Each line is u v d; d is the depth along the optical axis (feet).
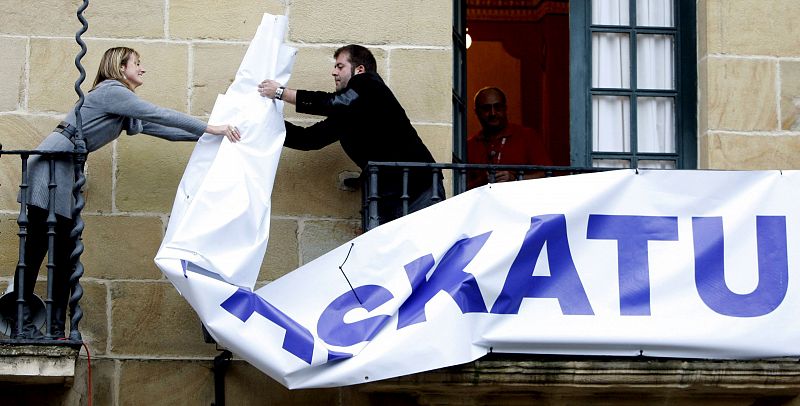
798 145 37.96
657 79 38.99
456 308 34.06
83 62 37.04
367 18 37.83
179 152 37.01
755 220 35.47
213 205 34.06
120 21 37.27
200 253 33.63
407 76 37.76
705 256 35.22
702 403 36.27
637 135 38.78
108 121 34.88
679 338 34.63
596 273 34.88
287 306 34.12
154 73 37.17
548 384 34.73
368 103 35.60
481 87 53.16
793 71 38.19
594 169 35.78
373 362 33.53
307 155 37.22
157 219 36.68
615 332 34.55
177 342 36.22
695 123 38.65
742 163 37.83
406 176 35.14
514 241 34.68
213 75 37.29
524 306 34.53
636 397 35.99
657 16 39.22
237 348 33.32
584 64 38.91
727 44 38.19
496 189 35.04
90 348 35.96
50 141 34.58
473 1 53.47
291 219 36.96
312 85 37.47
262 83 35.37
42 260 35.37
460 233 34.68
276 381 35.99
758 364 35.06
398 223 34.63
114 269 36.35
